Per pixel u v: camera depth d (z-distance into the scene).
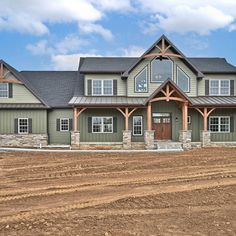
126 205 8.62
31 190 10.45
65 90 28.73
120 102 24.84
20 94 26.33
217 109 26.64
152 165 15.66
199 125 26.53
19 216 7.67
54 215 7.74
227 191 10.11
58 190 10.45
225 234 6.41
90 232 6.55
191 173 13.42
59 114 26.80
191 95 26.48
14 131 25.97
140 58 25.94
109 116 26.38
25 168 14.80
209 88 27.20
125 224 7.05
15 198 9.43
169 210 8.12
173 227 6.84
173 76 26.38
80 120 26.28
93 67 27.06
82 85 28.73
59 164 15.97
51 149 23.14
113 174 13.32
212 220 7.29
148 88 26.39
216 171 13.88
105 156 19.09
